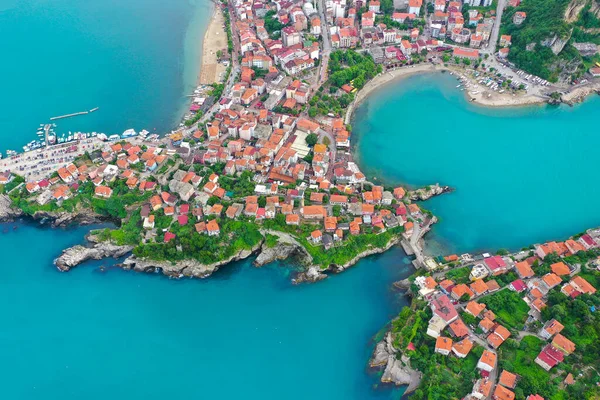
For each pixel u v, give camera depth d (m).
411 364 180.62
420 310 192.88
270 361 191.75
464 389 167.25
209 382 185.62
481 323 183.00
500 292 195.75
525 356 173.12
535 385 162.00
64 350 195.50
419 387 173.38
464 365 174.88
